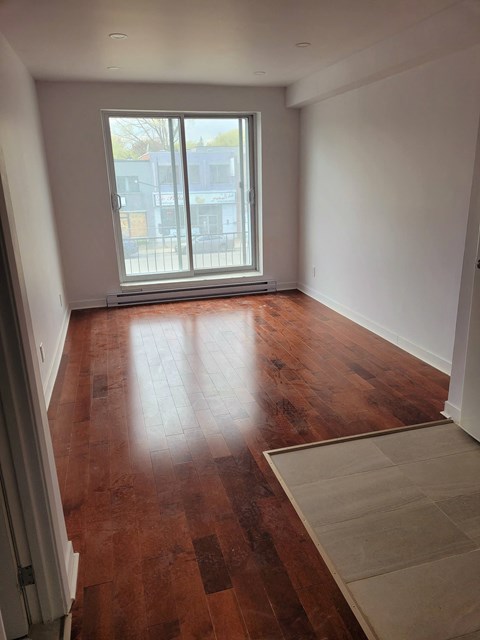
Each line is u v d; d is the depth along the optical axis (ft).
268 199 17.93
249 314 15.88
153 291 17.47
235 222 18.51
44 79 14.43
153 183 17.21
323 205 16.19
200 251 18.45
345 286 15.26
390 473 7.25
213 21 9.29
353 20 9.40
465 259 7.97
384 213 12.64
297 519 6.32
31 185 11.12
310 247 17.62
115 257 16.92
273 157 17.51
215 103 16.29
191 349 12.77
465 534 5.98
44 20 8.97
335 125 14.76
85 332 14.34
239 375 11.05
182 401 9.80
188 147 17.22
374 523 6.21
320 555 5.71
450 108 9.84
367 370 11.17
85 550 5.87
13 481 4.43
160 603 5.12
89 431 8.70
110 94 15.37
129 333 14.16
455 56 9.53
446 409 8.93
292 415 9.11
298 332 13.99
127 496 6.87
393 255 12.45
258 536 6.04
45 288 11.30
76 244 16.43
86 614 5.01
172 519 6.38
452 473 7.22
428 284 11.17
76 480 7.27
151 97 15.66
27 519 4.54
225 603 5.10
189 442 8.25
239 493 6.88
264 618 4.91
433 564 5.53
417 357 11.87
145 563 5.65
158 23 9.32
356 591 5.19
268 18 9.20
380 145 12.48
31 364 4.38
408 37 10.02
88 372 11.39
